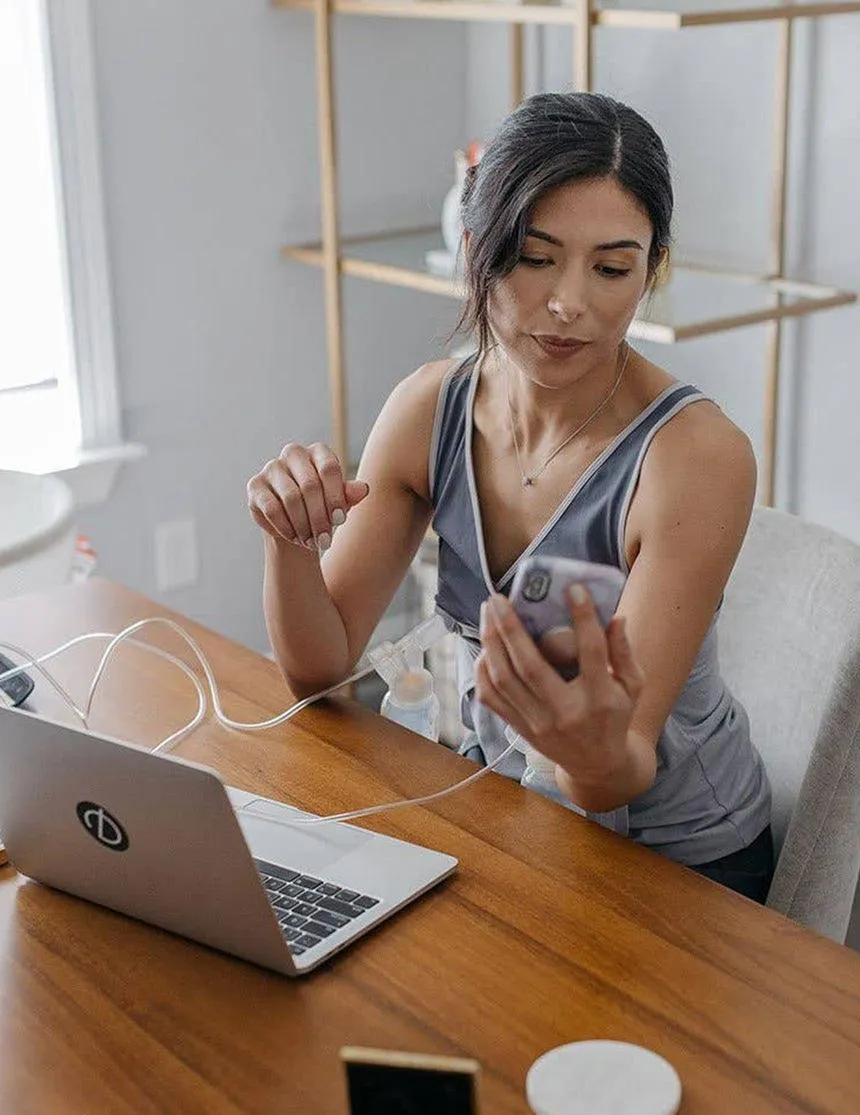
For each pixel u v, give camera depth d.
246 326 2.92
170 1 2.65
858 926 2.27
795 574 1.59
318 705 1.51
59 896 1.21
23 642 1.64
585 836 1.27
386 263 2.72
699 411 1.38
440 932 1.14
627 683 1.06
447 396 1.53
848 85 2.40
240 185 2.83
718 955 1.11
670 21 2.15
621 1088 0.94
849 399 2.53
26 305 2.70
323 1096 0.97
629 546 1.38
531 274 1.30
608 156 1.27
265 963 1.09
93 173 2.63
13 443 2.69
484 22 3.00
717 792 1.49
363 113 2.95
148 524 2.88
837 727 1.40
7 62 2.55
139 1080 0.99
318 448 1.42
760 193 2.57
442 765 1.39
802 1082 0.97
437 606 1.58
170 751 1.42
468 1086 0.82
